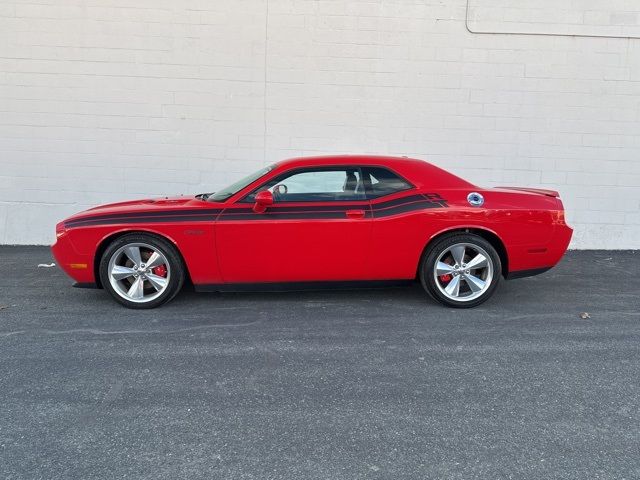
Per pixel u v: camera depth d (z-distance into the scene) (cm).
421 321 484
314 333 450
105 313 500
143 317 489
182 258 505
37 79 790
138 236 496
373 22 796
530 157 826
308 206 500
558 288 610
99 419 308
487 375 370
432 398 336
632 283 635
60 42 784
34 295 562
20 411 316
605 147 822
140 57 794
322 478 255
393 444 285
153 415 313
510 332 457
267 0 787
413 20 797
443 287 518
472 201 507
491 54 804
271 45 798
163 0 784
